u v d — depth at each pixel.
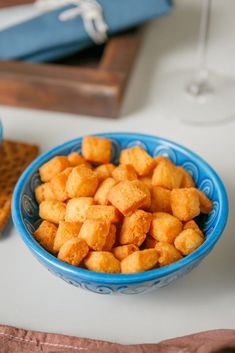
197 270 0.40
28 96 0.54
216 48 0.64
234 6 0.72
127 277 0.34
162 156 0.43
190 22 0.69
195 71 0.60
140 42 0.63
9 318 0.37
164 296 0.39
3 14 0.61
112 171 0.42
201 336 0.34
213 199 0.40
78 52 0.63
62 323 0.37
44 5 0.61
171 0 0.65
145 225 0.37
